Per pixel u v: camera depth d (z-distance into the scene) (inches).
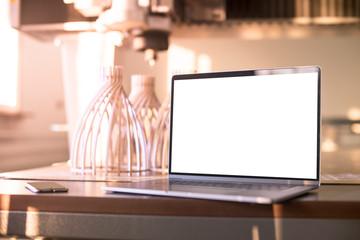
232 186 35.2
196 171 40.2
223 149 39.4
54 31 74.4
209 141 40.1
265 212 30.7
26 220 33.2
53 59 173.0
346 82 167.2
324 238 30.4
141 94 51.8
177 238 31.5
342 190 35.8
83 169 46.2
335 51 167.0
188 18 76.4
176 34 88.0
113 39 74.8
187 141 41.1
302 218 30.5
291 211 30.5
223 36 90.4
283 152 37.1
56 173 47.3
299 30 87.3
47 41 84.8
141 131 46.7
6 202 33.5
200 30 84.5
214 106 40.6
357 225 30.2
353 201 30.3
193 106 41.4
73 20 71.6
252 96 39.2
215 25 81.4
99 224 32.3
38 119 160.6
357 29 86.4
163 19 67.4
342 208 30.3
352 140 163.3
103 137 50.8
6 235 33.7
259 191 32.2
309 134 36.4
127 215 32.0
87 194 33.4
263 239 30.7
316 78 36.9
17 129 144.7
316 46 166.9
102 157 53.3
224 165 39.1
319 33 90.4
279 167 37.0
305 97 37.0
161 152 52.2
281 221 30.5
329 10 79.7
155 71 165.5
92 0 65.8
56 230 32.9
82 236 32.5
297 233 30.5
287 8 78.5
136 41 73.1
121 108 47.6
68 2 71.6
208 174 39.6
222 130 39.8
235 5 78.3
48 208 33.0
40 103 162.4
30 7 73.2
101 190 35.4
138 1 58.8
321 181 40.9
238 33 88.1
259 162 37.9
